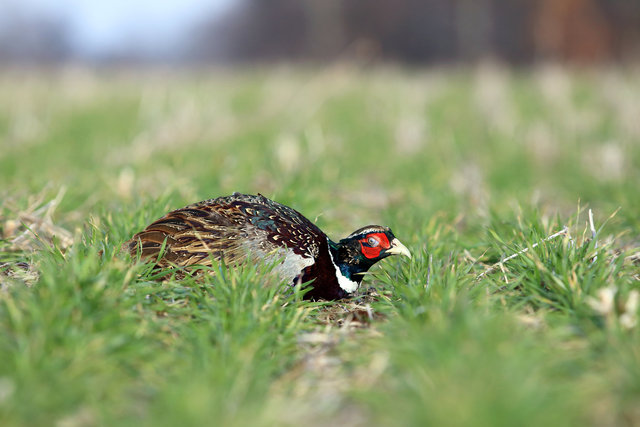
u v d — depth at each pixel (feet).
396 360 20.31
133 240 26.84
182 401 17.30
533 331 22.40
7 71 143.74
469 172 49.67
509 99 97.71
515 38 236.43
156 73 146.30
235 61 276.62
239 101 101.30
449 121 84.74
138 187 44.16
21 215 32.22
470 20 239.30
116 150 58.95
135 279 24.52
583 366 20.03
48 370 18.74
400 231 35.73
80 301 21.17
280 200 37.55
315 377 20.84
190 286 25.22
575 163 57.52
